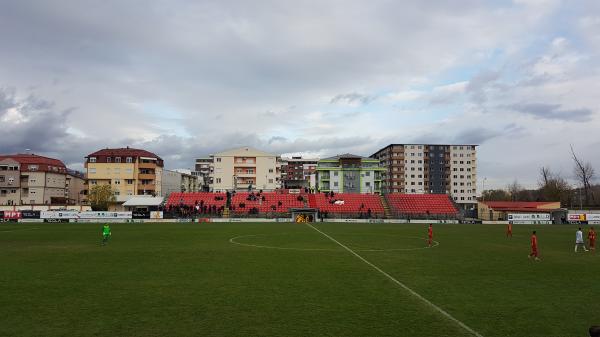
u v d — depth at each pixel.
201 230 64.56
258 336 13.40
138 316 15.55
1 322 14.80
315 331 13.90
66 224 81.38
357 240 47.84
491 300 18.22
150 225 79.31
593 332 10.05
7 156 127.88
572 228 78.38
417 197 119.56
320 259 31.00
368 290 20.11
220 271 25.39
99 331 13.86
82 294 19.09
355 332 13.80
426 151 189.88
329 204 114.31
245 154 145.25
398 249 38.47
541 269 26.92
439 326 14.49
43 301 17.78
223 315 15.73
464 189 190.12
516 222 98.44
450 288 20.70
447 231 67.38
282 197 115.94
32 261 29.66
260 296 18.75
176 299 18.14
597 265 28.94
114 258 31.30
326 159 146.62
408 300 18.12
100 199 120.44
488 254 35.03
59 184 132.50
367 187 141.50
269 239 48.47
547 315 15.89
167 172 153.75
